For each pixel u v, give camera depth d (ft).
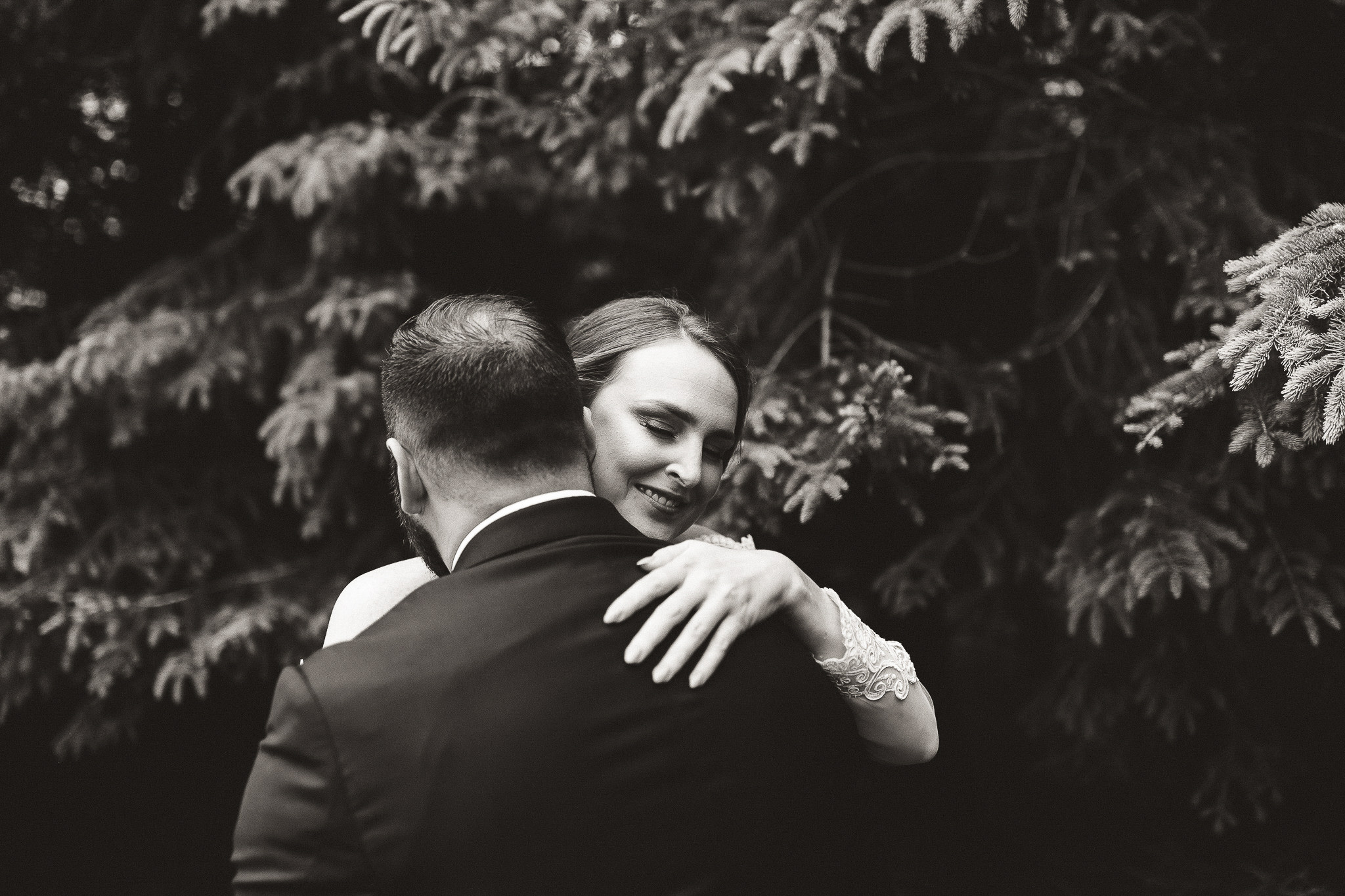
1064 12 6.29
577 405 3.94
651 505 4.99
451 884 3.11
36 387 8.83
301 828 3.15
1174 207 6.98
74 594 9.23
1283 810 8.77
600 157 8.07
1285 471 6.16
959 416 6.54
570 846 3.17
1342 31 7.01
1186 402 5.74
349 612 5.11
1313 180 7.25
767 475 6.85
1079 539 7.22
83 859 11.09
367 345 9.37
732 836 3.35
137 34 9.73
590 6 6.89
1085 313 7.84
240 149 10.73
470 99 10.28
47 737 12.28
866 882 3.85
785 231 9.11
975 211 9.01
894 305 8.98
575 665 3.37
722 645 3.53
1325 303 4.90
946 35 7.02
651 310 5.17
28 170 10.90
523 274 11.04
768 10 6.96
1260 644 8.29
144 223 11.34
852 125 7.80
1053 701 8.77
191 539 9.73
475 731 3.20
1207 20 7.34
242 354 9.25
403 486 4.05
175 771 12.09
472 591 3.51
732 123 7.56
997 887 8.99
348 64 9.65
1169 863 8.73
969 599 9.37
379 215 9.58
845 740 3.84
